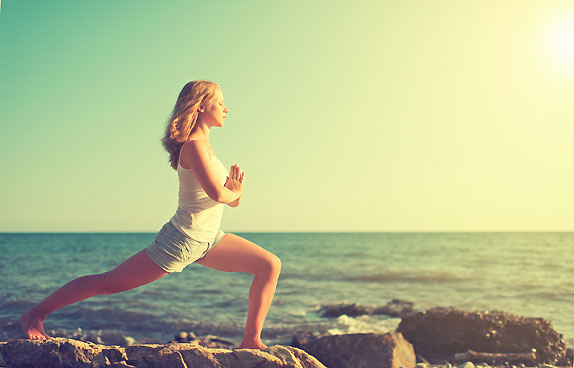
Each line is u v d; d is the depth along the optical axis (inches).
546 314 510.6
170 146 128.4
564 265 1151.6
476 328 310.0
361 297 703.7
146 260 127.3
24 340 122.9
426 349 314.8
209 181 120.4
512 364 285.4
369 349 271.6
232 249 134.1
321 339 285.3
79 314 502.9
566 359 292.2
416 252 1716.3
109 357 120.6
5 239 3083.2
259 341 133.3
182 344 124.5
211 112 130.5
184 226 126.0
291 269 1165.7
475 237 3031.5
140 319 486.3
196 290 724.0
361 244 2374.5
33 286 778.2
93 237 3575.3
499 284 815.1
